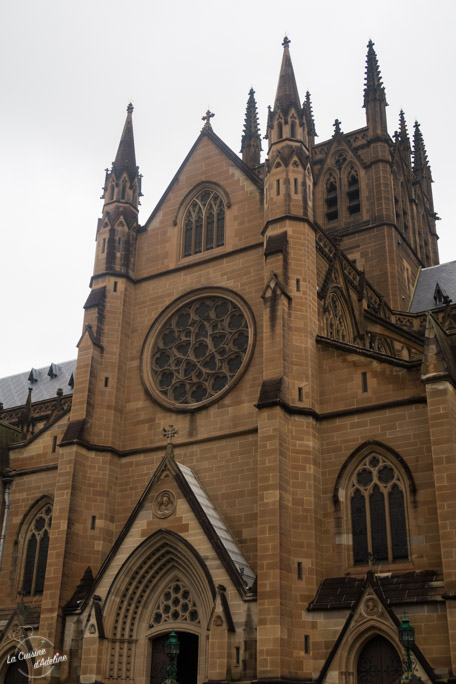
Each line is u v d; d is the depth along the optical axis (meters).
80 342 60.59
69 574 52.41
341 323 61.25
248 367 55.03
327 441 50.09
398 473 47.25
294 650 43.72
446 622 40.97
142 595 50.16
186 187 65.38
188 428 55.75
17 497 62.00
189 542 48.03
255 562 49.03
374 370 50.31
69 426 57.41
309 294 54.09
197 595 48.44
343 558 46.78
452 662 39.19
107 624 48.91
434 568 43.81
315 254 56.84
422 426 47.19
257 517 49.38
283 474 47.38
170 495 50.03
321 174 95.75
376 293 75.81
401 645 40.06
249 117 107.94
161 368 60.00
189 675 49.19
